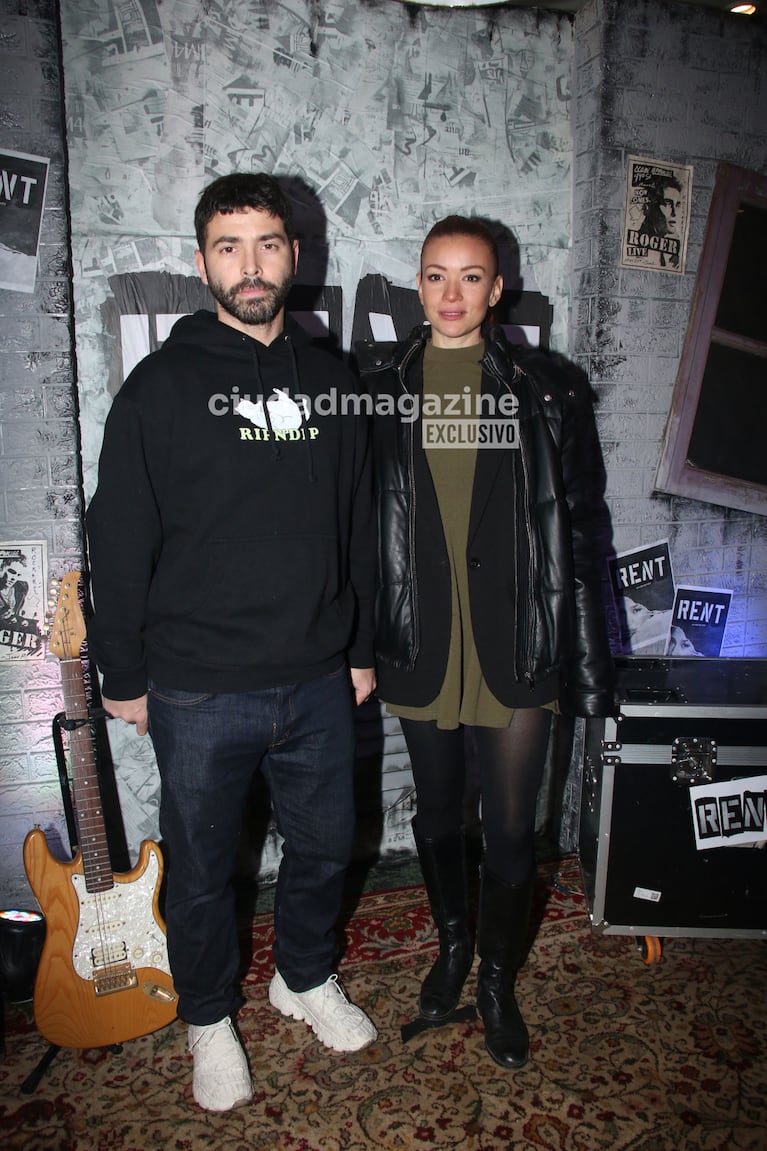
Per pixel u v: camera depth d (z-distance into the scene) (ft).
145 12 6.46
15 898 7.01
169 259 6.83
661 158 7.67
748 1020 6.16
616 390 7.94
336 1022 5.89
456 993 6.19
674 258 7.91
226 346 5.05
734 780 6.56
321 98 7.03
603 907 6.70
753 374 8.39
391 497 5.67
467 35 7.33
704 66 7.65
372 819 8.14
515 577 5.53
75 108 6.43
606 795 6.52
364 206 7.31
